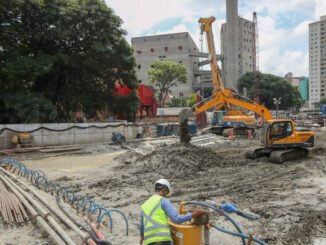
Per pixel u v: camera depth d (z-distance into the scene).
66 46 31.31
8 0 24.83
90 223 7.45
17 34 26.50
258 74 100.25
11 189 10.83
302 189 12.02
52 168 17.70
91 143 28.97
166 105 87.81
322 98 135.00
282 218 8.73
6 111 26.89
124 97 35.44
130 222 8.51
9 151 22.72
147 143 29.89
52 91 32.56
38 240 7.14
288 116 65.19
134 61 34.56
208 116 52.00
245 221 8.53
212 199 10.80
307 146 18.59
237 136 33.19
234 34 126.00
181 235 4.68
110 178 14.31
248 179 13.84
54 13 26.83
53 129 26.55
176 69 72.12
